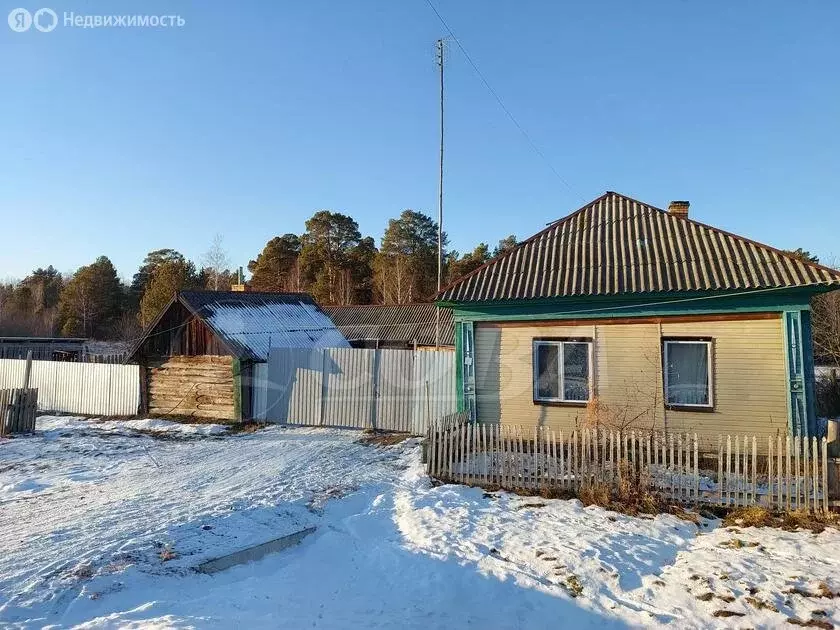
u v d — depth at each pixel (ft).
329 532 25.72
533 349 42.70
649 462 29.66
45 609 17.02
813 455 26.91
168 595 18.40
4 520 27.32
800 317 35.70
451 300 43.19
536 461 32.04
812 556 21.99
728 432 37.35
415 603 18.72
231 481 35.09
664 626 17.10
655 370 39.37
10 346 96.37
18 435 55.62
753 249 39.70
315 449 46.14
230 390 61.05
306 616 17.38
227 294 71.00
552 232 48.93
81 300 208.33
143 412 65.87
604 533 24.98
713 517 27.55
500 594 19.35
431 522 26.61
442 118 70.13
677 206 51.93
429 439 35.47
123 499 30.71
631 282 39.52
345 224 211.20
